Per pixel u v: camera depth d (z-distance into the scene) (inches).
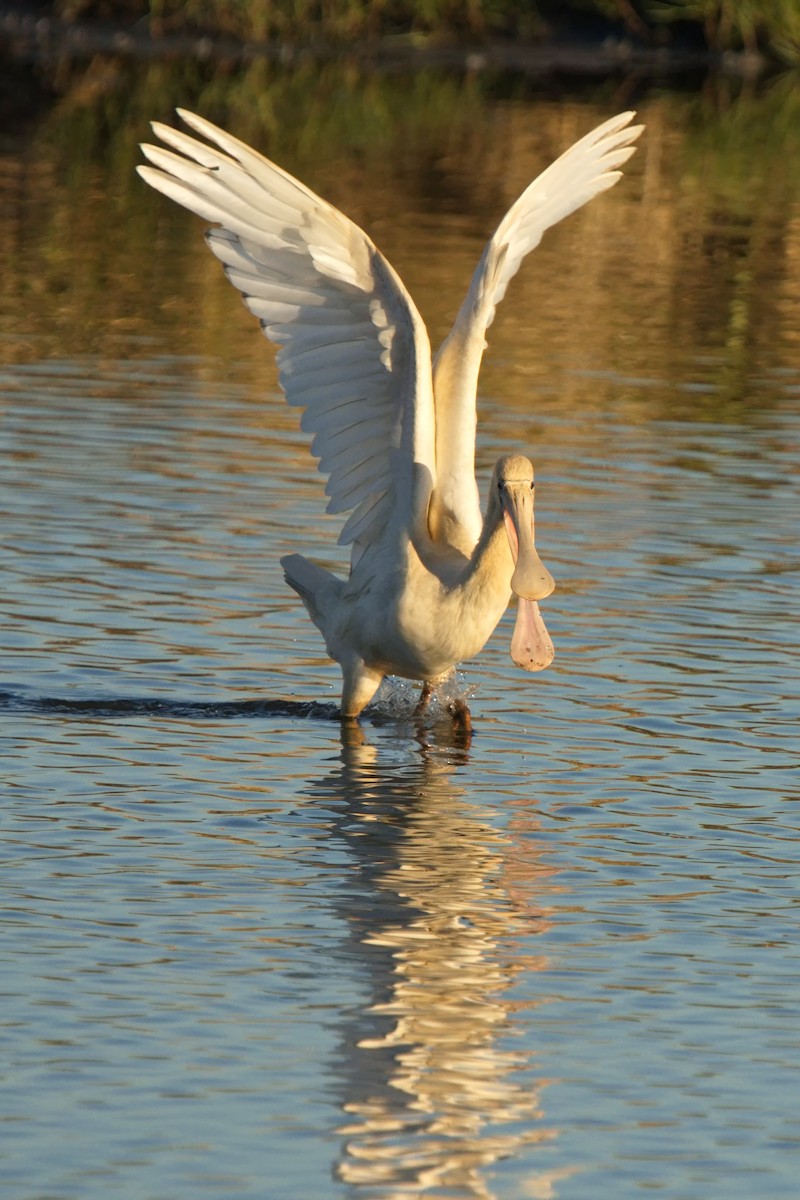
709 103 1940.2
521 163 1557.6
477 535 527.8
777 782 490.0
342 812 464.1
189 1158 308.7
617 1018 362.6
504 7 2154.3
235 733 519.8
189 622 599.5
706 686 558.3
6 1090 326.6
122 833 442.6
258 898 409.7
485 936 395.9
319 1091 331.3
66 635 579.2
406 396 510.3
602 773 495.5
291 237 500.4
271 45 2063.2
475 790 482.6
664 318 1114.7
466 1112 326.0
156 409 856.9
